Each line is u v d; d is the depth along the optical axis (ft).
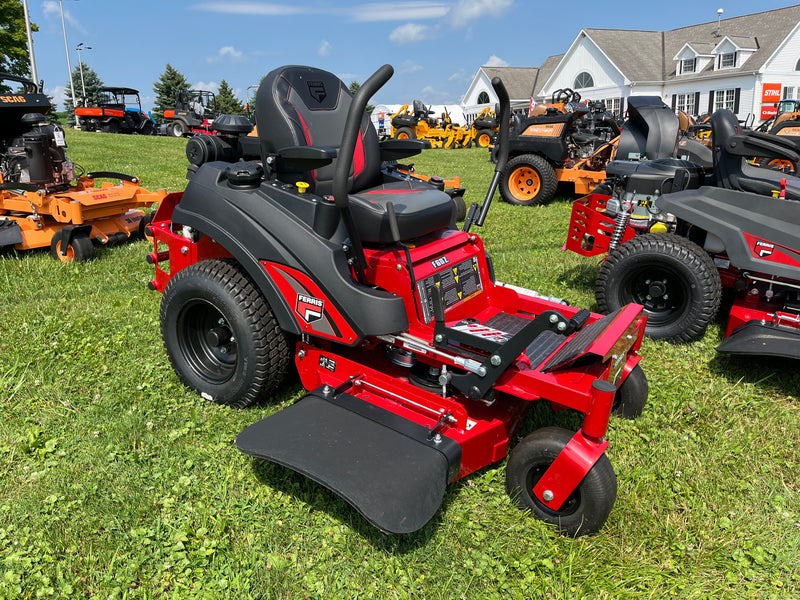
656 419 12.12
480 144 89.76
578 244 19.22
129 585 8.10
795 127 43.88
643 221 17.19
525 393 9.52
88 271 20.01
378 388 10.54
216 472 10.20
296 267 10.41
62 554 8.52
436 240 11.69
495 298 13.00
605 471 8.66
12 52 114.42
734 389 13.32
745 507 9.82
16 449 10.61
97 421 11.44
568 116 34.40
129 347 14.43
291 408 10.05
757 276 14.46
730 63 113.60
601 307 16.42
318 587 8.05
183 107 91.09
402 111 94.89
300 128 11.32
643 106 26.73
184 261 13.37
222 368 12.36
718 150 15.52
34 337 14.66
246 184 10.94
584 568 8.50
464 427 9.62
